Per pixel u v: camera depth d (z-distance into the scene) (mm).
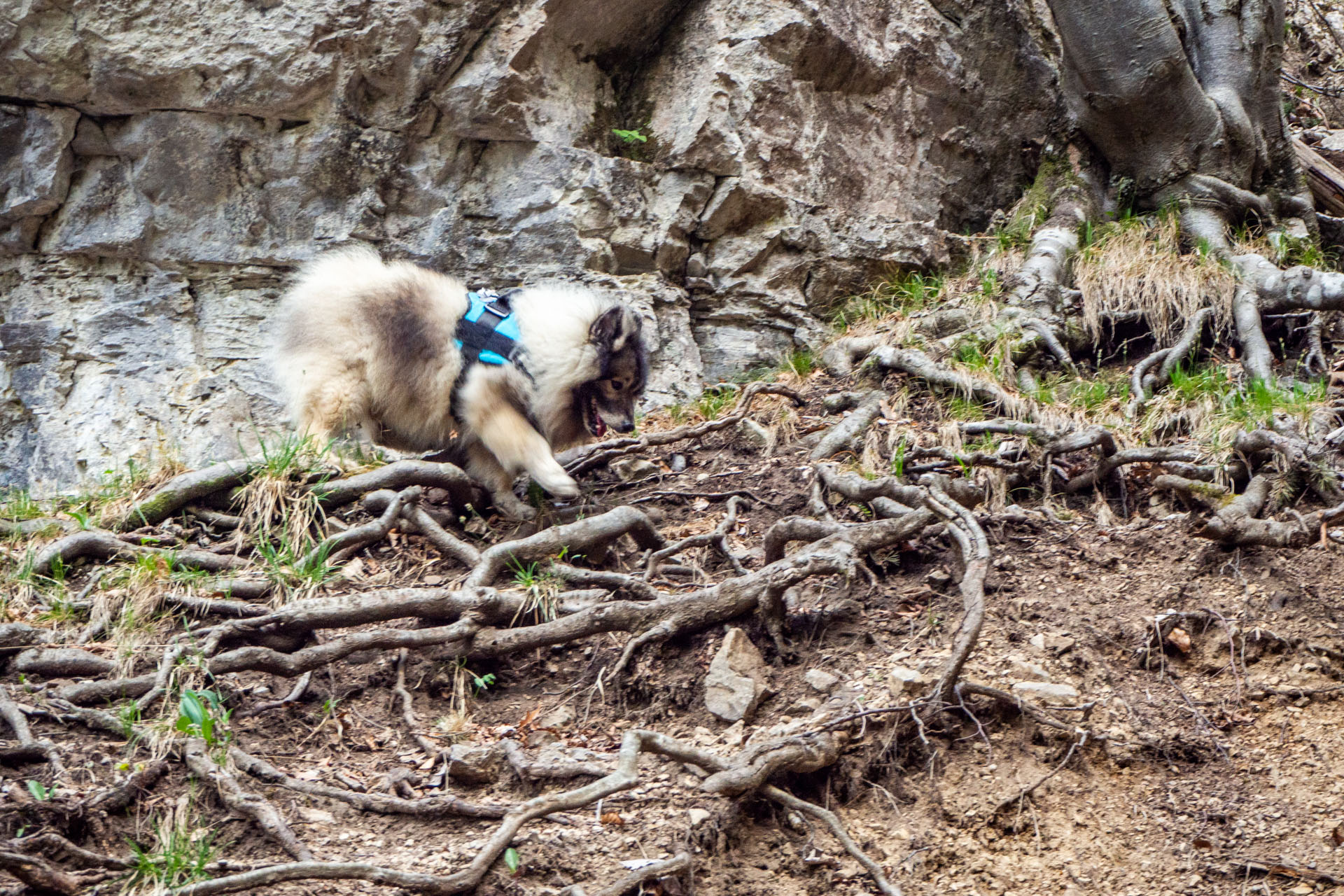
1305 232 7867
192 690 3596
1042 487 5281
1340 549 4602
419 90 6590
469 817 3262
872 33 7973
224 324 6664
